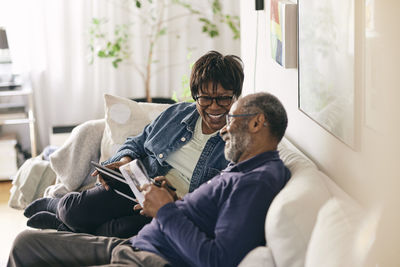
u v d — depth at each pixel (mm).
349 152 1822
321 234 1439
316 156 2207
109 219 2354
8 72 4215
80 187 2832
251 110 1812
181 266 1816
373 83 1560
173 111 2469
